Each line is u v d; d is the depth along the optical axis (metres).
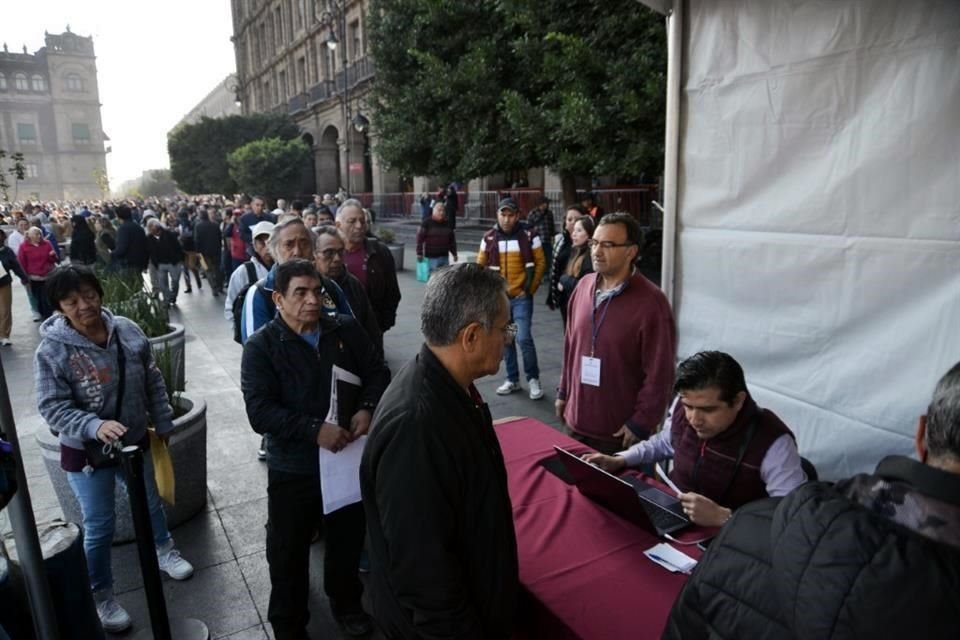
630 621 1.58
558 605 1.65
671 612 1.17
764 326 2.72
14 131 76.81
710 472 2.13
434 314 1.51
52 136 79.19
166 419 2.91
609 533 2.01
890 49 2.13
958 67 1.95
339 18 29.22
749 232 2.74
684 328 3.16
